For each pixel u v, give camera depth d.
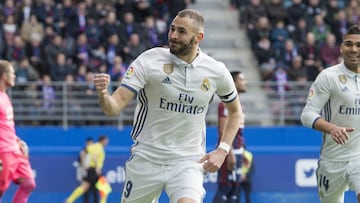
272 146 43.91
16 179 27.42
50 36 47.56
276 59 48.84
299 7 51.31
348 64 20.06
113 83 44.75
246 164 34.84
